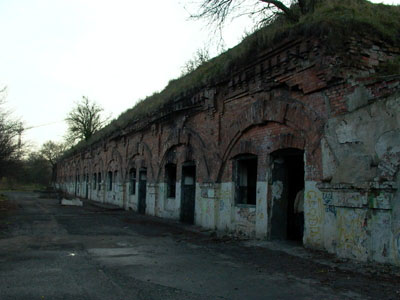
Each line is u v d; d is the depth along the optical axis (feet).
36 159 213.46
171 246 30.94
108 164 92.43
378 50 26.07
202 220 42.98
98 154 105.50
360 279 19.20
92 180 113.70
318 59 26.21
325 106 26.17
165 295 16.97
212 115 41.88
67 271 21.36
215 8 40.45
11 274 20.52
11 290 17.39
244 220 35.68
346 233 23.35
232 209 37.68
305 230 27.50
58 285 18.34
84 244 31.40
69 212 67.31
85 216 59.41
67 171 175.32
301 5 35.55
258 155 33.78
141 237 36.29
